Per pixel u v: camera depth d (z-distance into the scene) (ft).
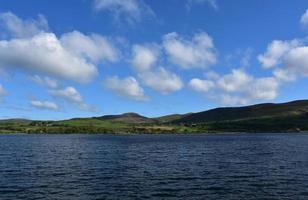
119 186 164.04
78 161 279.90
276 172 207.82
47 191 152.15
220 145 526.98
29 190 154.20
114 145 540.52
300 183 169.68
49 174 202.80
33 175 198.70
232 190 153.89
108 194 146.41
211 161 275.18
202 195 144.36
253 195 143.74
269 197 140.05
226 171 214.48
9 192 149.89
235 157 309.42
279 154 338.34
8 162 269.85
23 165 249.34
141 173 207.31
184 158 305.32
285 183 169.99
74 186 164.04
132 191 152.56
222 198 138.92
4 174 202.59
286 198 138.31
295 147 456.04
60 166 243.60
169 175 198.70
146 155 342.64
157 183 172.14
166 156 328.90
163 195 144.56
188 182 174.70
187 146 504.84
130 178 187.83
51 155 342.03
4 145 534.37
